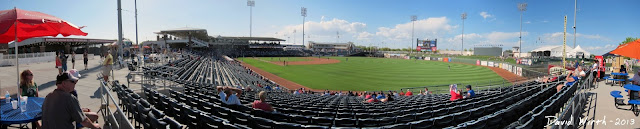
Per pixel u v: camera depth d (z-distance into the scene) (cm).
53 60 3008
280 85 3209
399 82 3466
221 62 5441
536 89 1434
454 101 1173
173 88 1242
